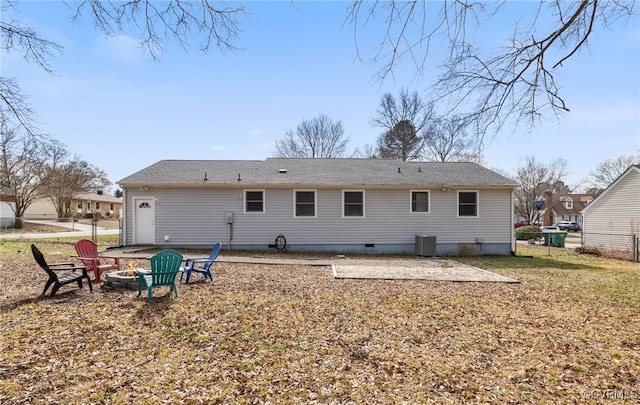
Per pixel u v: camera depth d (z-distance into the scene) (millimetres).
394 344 4660
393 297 7137
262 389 3461
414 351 4445
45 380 3562
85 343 4480
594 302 7027
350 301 6762
